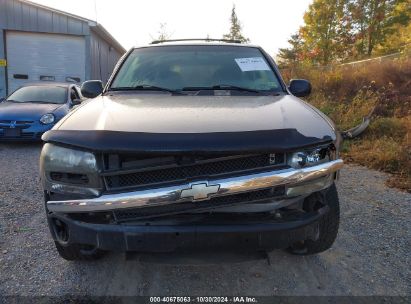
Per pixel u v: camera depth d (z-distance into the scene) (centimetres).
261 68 369
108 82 361
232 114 252
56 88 932
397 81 1108
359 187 498
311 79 1246
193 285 274
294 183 224
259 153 217
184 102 291
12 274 283
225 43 405
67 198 228
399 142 684
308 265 301
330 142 237
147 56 384
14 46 1814
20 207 418
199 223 222
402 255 318
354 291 266
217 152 212
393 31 2341
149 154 212
